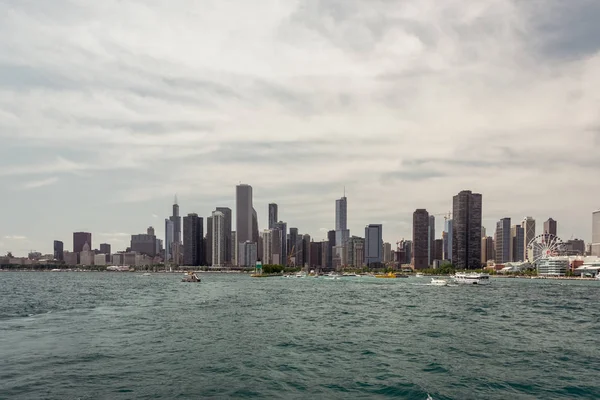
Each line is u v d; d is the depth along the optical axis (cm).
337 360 5219
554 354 5672
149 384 4138
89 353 5353
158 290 19112
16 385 4028
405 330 7594
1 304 11550
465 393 4016
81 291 18175
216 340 6347
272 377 4450
